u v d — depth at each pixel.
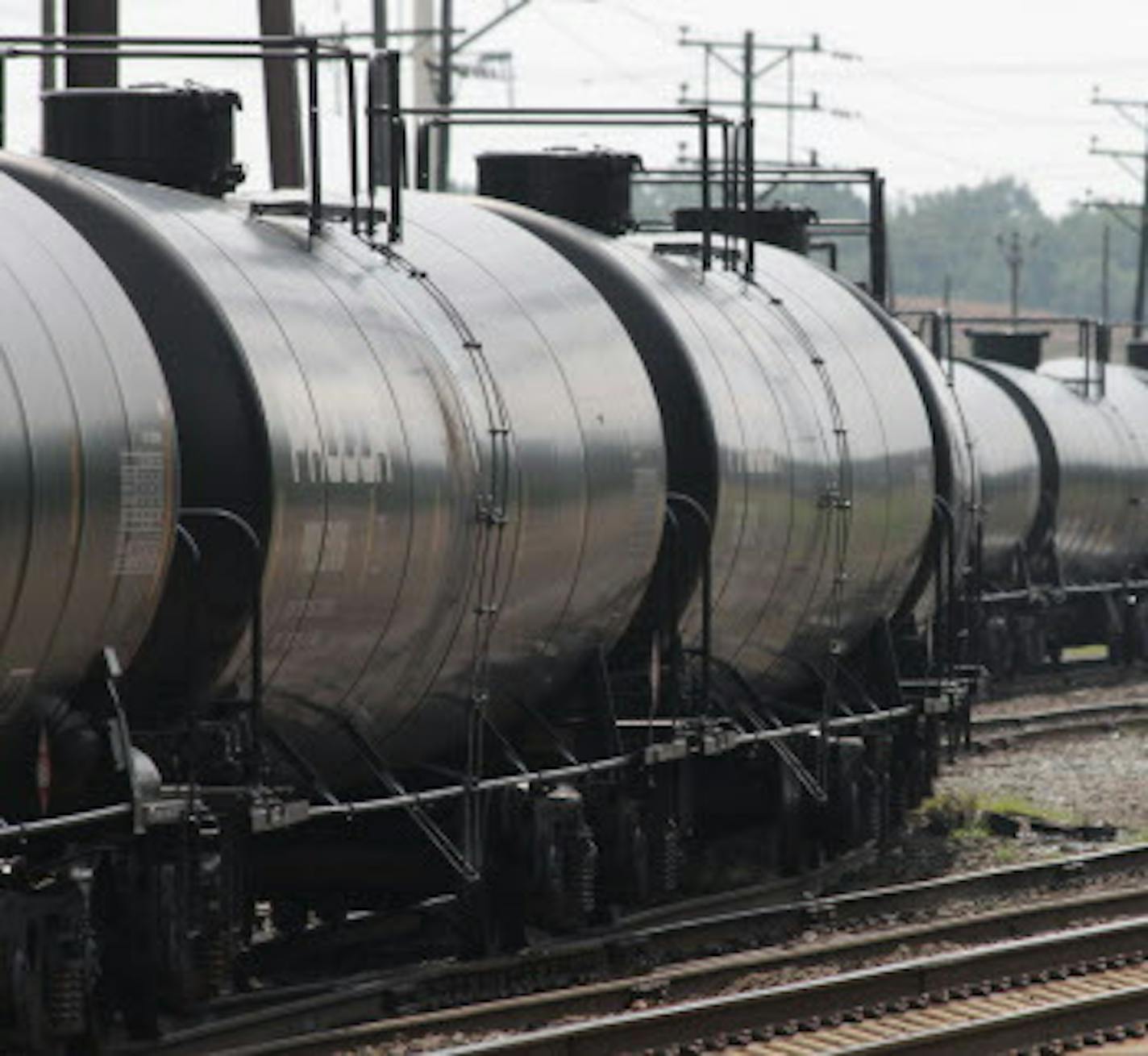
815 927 71.50
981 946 67.81
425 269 65.38
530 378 65.94
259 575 53.88
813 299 87.38
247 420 54.06
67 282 50.69
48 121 63.72
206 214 59.16
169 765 53.94
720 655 77.75
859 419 84.88
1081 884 79.56
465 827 63.12
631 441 69.81
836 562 83.44
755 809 81.94
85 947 50.28
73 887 50.19
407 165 82.62
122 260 54.75
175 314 54.47
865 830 85.88
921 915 74.00
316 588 56.09
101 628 50.50
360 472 57.09
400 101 64.88
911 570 91.69
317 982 60.50
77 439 48.62
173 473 51.84
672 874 73.06
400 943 67.38
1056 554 159.50
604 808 70.69
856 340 88.12
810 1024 57.25
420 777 65.56
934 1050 53.41
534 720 69.56
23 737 50.06
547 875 65.88
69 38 62.09
